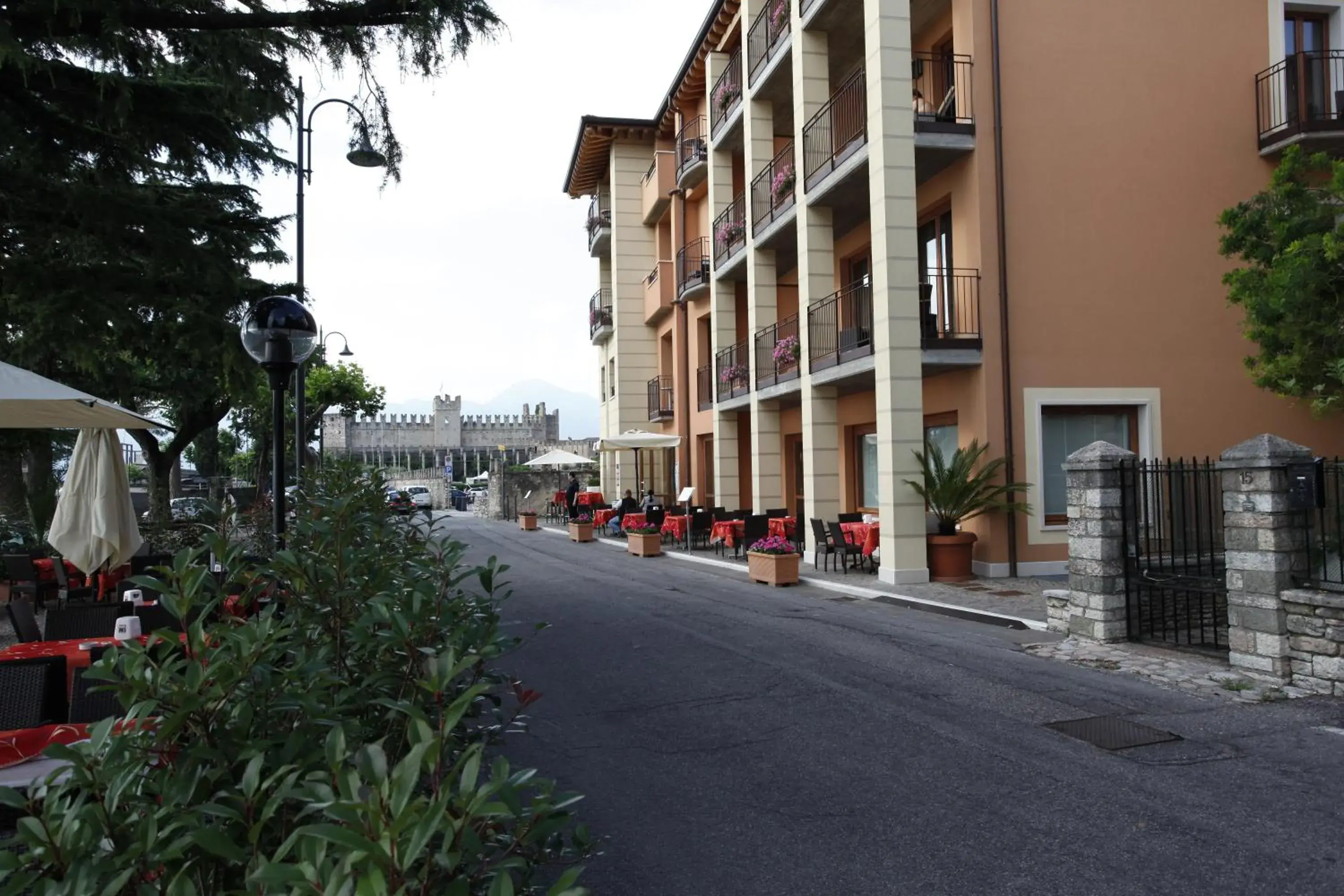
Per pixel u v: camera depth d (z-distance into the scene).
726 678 7.41
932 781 4.93
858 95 15.12
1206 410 13.61
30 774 3.69
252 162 8.70
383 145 7.73
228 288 8.61
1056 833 4.20
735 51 20.78
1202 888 3.64
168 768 1.94
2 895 1.61
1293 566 6.76
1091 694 6.63
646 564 17.06
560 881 1.45
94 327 8.47
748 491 23.02
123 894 1.79
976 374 13.00
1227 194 13.83
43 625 9.87
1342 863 3.83
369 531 4.79
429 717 2.70
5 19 6.03
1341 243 8.77
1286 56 14.05
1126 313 13.38
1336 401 10.05
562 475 37.59
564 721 6.32
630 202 28.58
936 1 13.95
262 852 1.95
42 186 7.43
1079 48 13.34
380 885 1.25
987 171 12.91
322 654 2.65
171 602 2.23
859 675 7.37
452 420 65.25
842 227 16.77
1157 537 8.38
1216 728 5.79
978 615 10.05
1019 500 12.94
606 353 32.50
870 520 14.99
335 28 6.99
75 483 8.26
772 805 4.66
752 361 18.50
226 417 28.48
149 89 7.52
